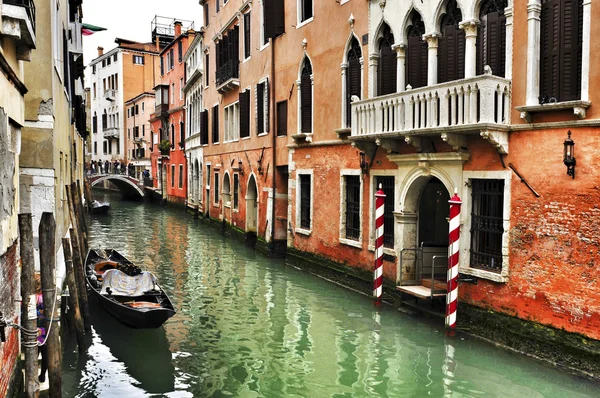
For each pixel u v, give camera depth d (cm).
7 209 555
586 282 734
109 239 2167
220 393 725
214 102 2577
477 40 921
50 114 895
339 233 1324
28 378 538
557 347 768
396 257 1099
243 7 1992
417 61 1043
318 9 1396
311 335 949
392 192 1152
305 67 1501
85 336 940
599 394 685
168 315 903
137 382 759
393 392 722
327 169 1377
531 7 801
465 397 702
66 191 1255
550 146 781
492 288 877
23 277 541
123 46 5172
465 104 852
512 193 841
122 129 5238
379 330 965
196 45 3028
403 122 1003
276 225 1738
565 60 772
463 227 930
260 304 1155
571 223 752
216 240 2153
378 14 1145
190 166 3256
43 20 884
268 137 1767
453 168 947
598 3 714
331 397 711
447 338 904
